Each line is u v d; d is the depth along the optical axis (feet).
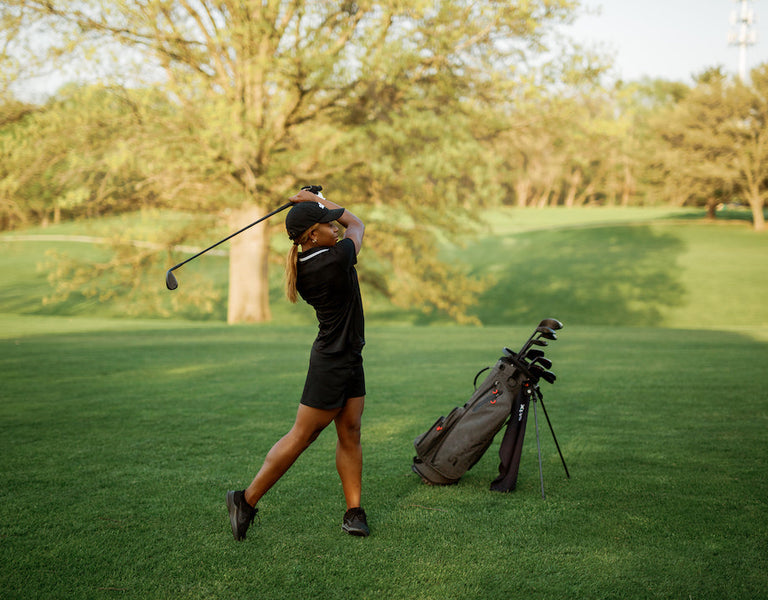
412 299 84.23
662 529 10.20
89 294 71.82
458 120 62.69
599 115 63.41
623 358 30.48
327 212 9.77
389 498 11.77
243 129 54.08
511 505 11.34
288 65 53.36
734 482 12.42
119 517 10.80
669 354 31.83
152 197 65.72
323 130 62.95
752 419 17.70
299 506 11.33
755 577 8.64
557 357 31.01
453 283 78.69
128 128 57.72
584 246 150.71
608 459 14.05
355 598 8.18
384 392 22.06
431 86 60.23
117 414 18.62
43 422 17.60
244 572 8.88
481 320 98.02
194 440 15.69
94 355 32.37
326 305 9.85
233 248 67.67
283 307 102.78
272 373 26.61
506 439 12.26
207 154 55.06
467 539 9.91
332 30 55.21
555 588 8.38
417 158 60.95
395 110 59.62
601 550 9.47
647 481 12.53
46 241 142.51
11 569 8.98
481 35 57.26
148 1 52.24
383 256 74.43
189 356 32.32
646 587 8.40
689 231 165.68
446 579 8.63
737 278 114.21
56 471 13.24
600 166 275.18
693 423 17.29
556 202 347.97
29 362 29.53
